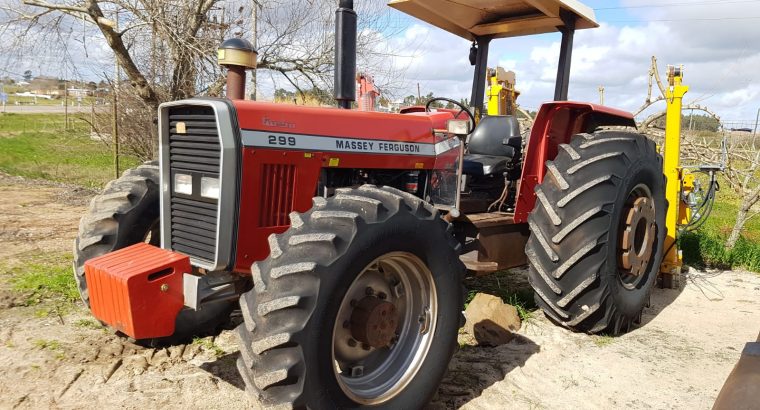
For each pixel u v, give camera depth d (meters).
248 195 2.87
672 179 5.15
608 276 3.76
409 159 3.52
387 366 2.88
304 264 2.39
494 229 3.96
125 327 2.69
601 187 3.70
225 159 2.77
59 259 5.42
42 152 15.05
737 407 1.44
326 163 3.13
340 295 2.47
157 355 3.51
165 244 3.17
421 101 7.00
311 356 2.38
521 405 3.06
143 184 3.57
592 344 3.87
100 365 3.33
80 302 4.29
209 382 3.18
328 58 9.51
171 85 8.04
